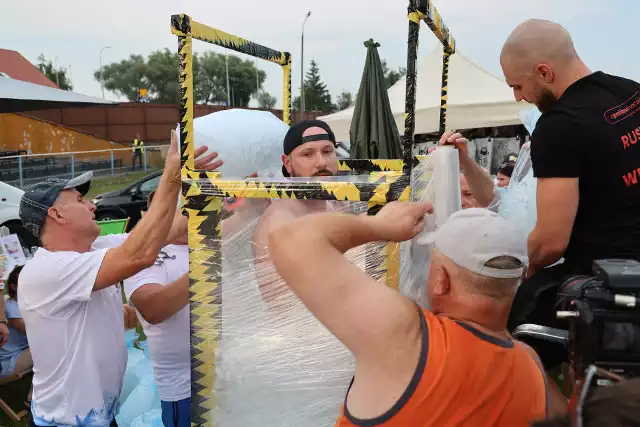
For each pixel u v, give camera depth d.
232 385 1.45
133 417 3.00
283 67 2.25
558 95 1.77
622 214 1.66
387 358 0.98
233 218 1.45
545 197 1.70
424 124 7.23
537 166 1.73
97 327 1.88
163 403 2.15
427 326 1.01
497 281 1.03
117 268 1.75
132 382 3.37
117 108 30.72
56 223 1.87
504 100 7.18
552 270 1.79
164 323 2.05
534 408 1.03
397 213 1.15
